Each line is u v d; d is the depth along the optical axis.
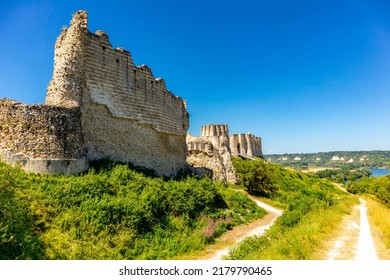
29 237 11.41
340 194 74.50
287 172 74.25
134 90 25.22
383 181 60.16
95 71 21.73
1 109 17.05
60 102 19.03
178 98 32.75
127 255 13.66
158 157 27.94
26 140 16.52
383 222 20.81
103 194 16.25
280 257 11.92
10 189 11.93
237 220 23.77
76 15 20.97
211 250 16.58
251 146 92.75
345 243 14.88
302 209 25.69
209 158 39.69
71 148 17.98
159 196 19.02
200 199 22.69
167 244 15.58
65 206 14.27
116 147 23.08
